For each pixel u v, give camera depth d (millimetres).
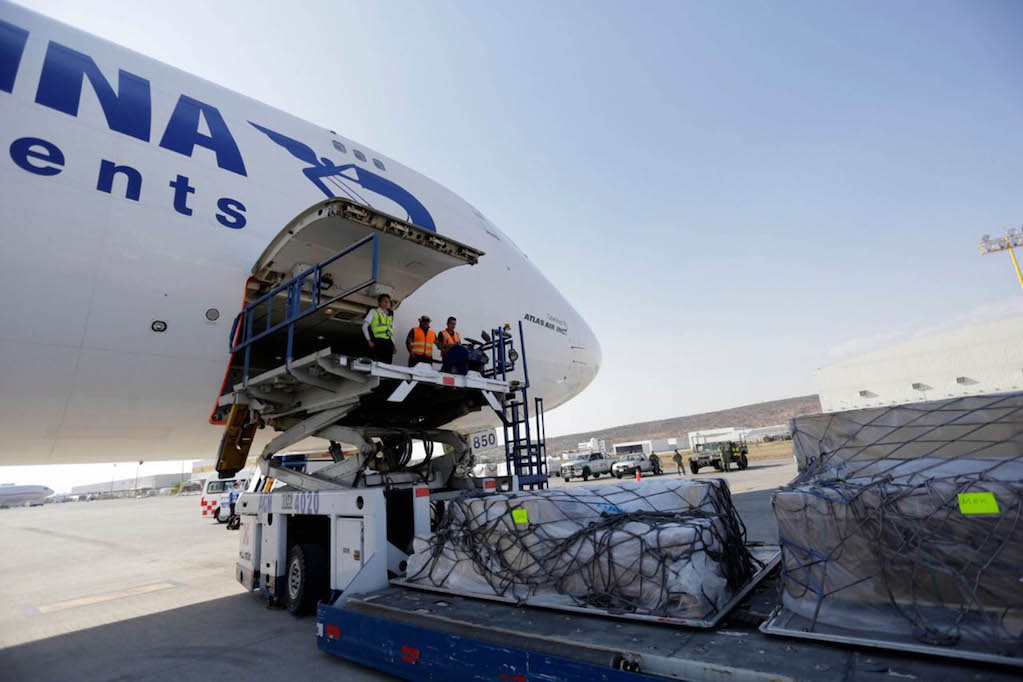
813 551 3025
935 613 2646
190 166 6457
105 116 5996
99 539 17781
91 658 5262
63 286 5410
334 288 7336
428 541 4918
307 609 6047
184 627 6133
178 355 6309
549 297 11516
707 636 3053
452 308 8945
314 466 12141
